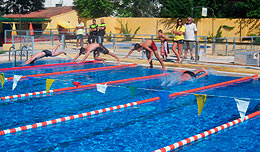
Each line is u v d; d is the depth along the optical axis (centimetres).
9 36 1973
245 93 782
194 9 2645
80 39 1584
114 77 982
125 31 2802
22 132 525
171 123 575
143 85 870
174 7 2697
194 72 1018
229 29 2516
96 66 1212
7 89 816
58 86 847
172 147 461
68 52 1595
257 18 2458
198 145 475
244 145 475
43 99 730
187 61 1307
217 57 1450
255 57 1211
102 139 498
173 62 1298
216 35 2514
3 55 1502
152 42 1130
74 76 1002
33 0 3166
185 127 554
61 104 687
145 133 525
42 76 1000
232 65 1212
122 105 677
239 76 1012
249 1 2489
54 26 2809
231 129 544
